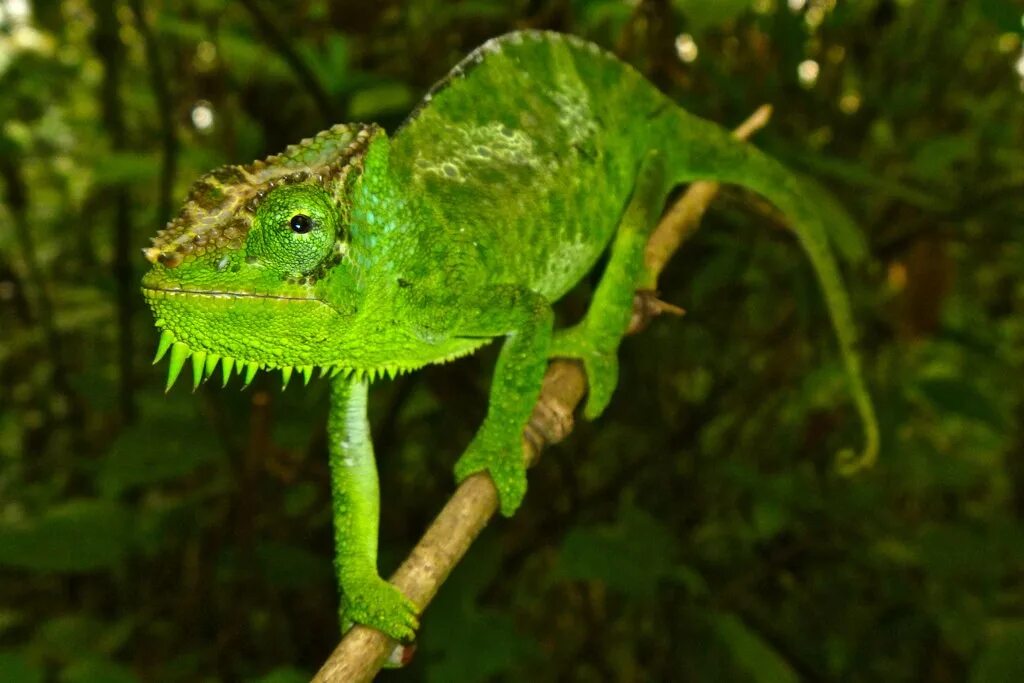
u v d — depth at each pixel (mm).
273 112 475
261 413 345
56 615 522
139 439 361
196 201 242
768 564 528
